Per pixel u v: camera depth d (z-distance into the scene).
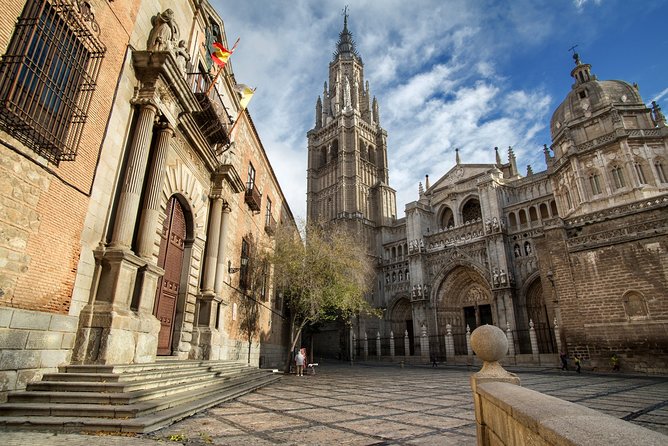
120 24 10.07
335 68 87.19
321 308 25.69
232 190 18.42
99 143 9.21
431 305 50.38
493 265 44.47
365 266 29.83
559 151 42.66
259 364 23.78
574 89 43.38
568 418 1.96
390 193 69.00
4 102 6.45
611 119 38.25
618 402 10.63
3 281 6.69
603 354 22.91
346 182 68.19
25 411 6.14
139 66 10.73
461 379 20.98
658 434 1.52
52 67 7.75
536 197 45.62
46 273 7.57
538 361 33.28
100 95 9.24
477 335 4.64
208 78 16.38
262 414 8.20
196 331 14.80
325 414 8.41
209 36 17.02
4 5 6.72
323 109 83.38
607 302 23.27
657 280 21.67
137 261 9.67
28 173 7.24
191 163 14.43
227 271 17.94
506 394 3.20
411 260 53.53
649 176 34.47
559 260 25.84
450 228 51.31
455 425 7.26
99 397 6.61
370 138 77.38
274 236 28.70
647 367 21.17
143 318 9.70
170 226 13.56
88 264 8.72
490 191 47.31
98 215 9.13
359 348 54.69
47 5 7.67
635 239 22.81
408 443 5.76
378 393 13.34
